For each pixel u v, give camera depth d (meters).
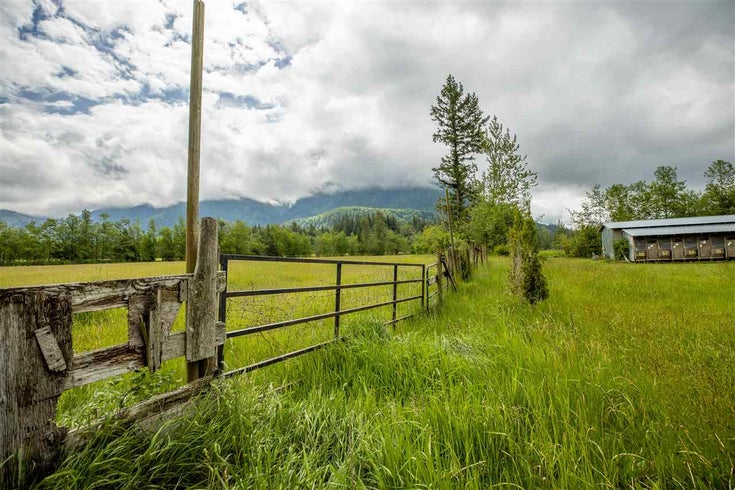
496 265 20.33
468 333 5.04
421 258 43.31
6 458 1.42
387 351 3.90
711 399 2.70
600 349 3.99
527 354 3.80
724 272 13.31
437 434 2.42
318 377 3.45
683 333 4.75
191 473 1.95
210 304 2.46
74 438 1.69
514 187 20.50
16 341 1.45
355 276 14.89
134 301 1.94
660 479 2.02
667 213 59.75
